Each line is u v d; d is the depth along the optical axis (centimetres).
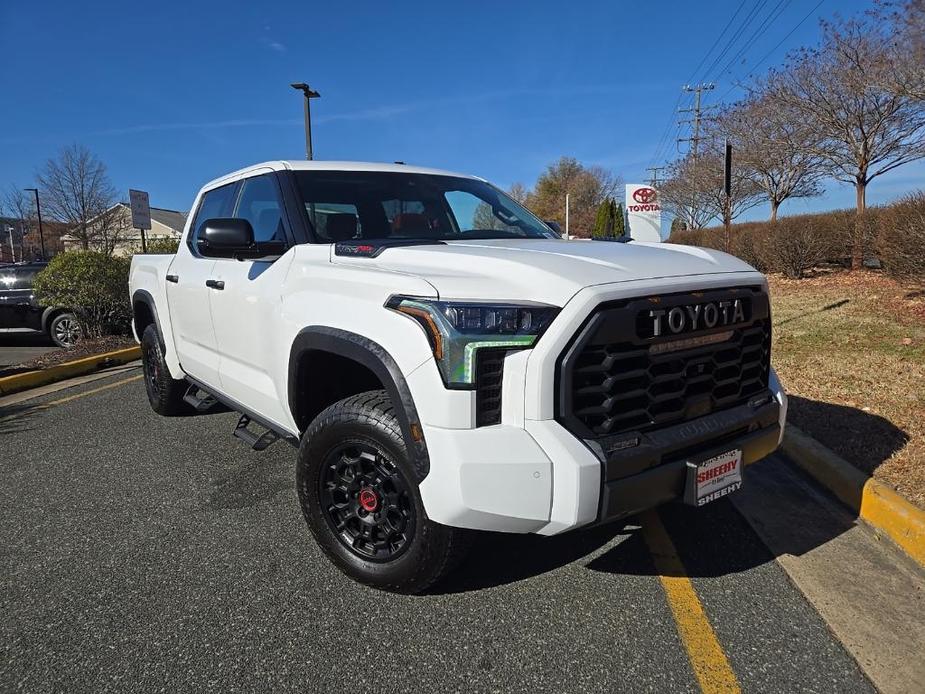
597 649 242
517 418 219
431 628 254
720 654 238
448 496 221
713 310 251
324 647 243
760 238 1528
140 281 544
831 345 712
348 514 279
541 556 310
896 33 1327
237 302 354
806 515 351
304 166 366
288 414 313
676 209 3756
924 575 291
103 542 329
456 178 418
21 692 221
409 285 238
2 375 749
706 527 339
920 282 963
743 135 2142
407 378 230
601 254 265
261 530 339
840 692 219
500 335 217
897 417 459
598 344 220
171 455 459
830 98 1619
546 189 8250
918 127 1505
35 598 279
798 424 455
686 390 250
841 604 269
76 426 540
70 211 3459
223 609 268
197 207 478
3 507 374
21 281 1032
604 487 219
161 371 520
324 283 280
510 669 231
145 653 241
